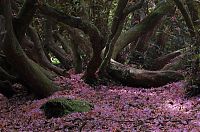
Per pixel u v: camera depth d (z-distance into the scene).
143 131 7.04
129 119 8.05
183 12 10.55
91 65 11.98
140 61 16.47
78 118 8.20
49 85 11.37
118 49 14.59
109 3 12.72
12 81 11.65
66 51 17.42
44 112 9.32
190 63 10.56
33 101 10.85
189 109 8.94
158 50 17.41
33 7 10.13
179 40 17.83
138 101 10.16
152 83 12.45
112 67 12.85
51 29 16.62
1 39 10.58
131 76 12.57
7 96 12.02
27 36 14.77
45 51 16.88
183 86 10.95
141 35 15.48
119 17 10.62
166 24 17.94
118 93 11.41
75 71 14.87
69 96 10.62
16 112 9.95
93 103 9.98
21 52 10.27
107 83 12.88
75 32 14.03
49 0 11.23
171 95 10.71
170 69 13.41
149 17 14.62
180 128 7.12
